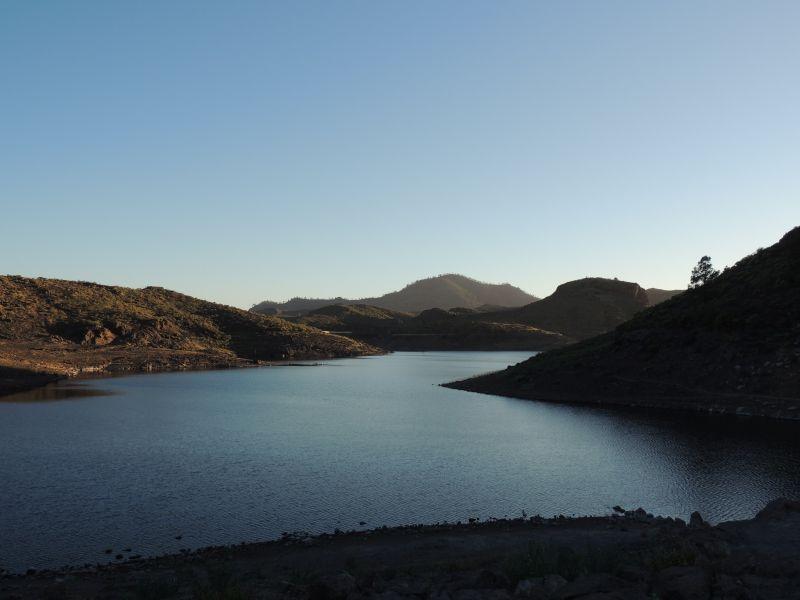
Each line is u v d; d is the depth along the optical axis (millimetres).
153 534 28547
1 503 33531
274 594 14773
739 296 90688
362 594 14062
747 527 21391
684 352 85062
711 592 13055
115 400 91688
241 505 33156
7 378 126250
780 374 71312
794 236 101375
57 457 46469
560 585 14008
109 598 17547
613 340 100500
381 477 39656
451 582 15547
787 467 41219
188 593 16078
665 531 21328
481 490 36344
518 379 100688
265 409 80188
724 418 65125
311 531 28938
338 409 79938
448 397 95438
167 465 43469
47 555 25844
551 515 31562
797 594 12984
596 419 66688
